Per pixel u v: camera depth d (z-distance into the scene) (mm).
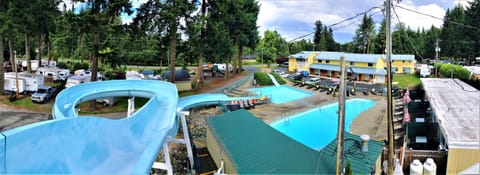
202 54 50219
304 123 32000
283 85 54875
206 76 64750
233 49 51969
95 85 26391
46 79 49000
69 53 76750
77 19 30703
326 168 13633
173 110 19797
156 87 27516
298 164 14227
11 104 34625
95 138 12102
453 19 75062
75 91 23922
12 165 8078
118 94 26297
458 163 15148
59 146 10008
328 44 104000
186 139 20047
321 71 70250
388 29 15055
